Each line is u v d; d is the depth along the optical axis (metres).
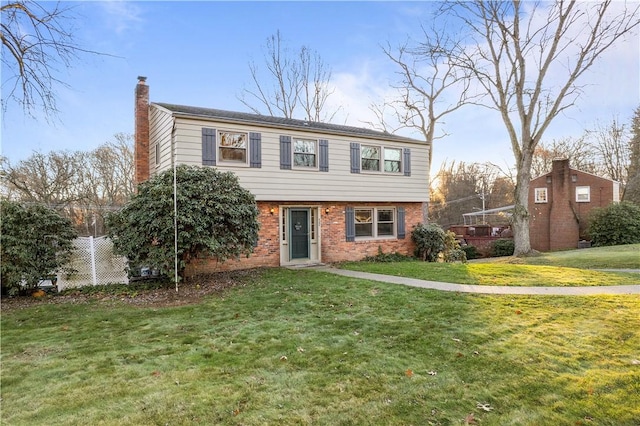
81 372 3.86
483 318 5.42
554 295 6.68
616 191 22.17
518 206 16.59
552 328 4.88
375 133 15.37
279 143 11.51
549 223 23.91
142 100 12.52
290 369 3.87
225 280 9.20
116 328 5.48
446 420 2.87
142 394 3.33
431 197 42.28
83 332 5.32
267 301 6.90
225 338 4.91
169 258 8.09
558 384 3.39
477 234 26.84
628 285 7.50
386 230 14.34
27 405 3.16
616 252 14.35
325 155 12.39
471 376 3.61
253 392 3.35
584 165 30.70
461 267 10.54
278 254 11.82
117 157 25.03
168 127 10.51
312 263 12.28
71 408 3.10
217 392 3.35
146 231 8.09
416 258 14.50
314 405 3.11
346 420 2.88
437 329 5.01
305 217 12.53
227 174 9.22
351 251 13.27
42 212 8.38
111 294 7.99
